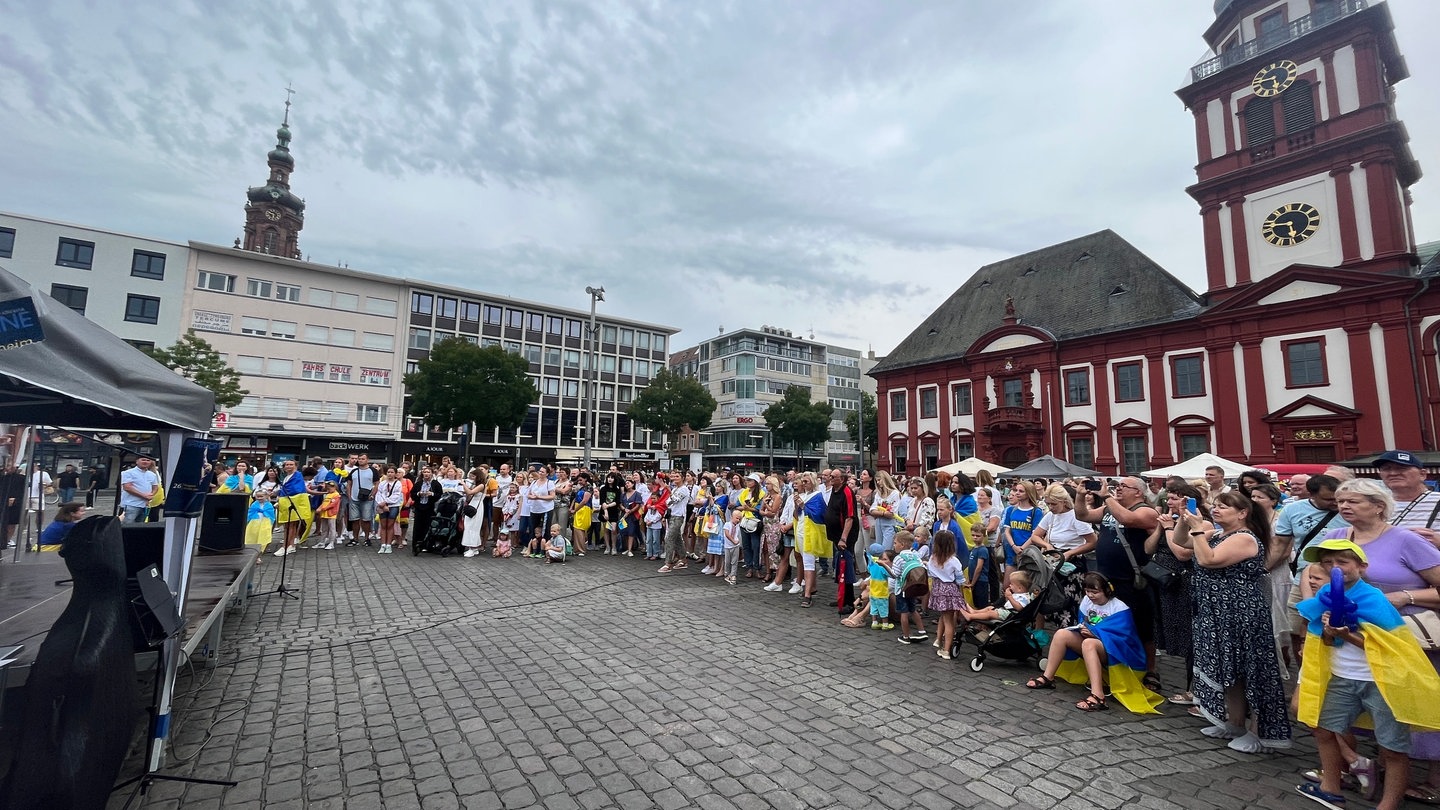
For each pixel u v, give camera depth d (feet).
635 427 210.38
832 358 278.26
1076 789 12.57
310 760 13.17
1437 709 11.00
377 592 30.94
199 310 139.03
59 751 8.77
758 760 13.51
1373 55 81.56
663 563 43.42
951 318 140.56
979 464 68.44
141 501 32.58
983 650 20.38
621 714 15.93
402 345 164.76
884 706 16.96
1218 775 13.37
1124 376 104.37
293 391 149.28
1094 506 23.26
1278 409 85.61
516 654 20.98
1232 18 96.12
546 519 46.16
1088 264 121.08
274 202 214.28
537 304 191.72
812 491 33.04
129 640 10.69
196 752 13.46
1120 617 17.80
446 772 12.73
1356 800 12.37
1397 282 76.28
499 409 130.93
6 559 22.70
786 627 25.68
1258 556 15.10
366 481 49.06
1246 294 88.69
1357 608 11.96
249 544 27.99
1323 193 84.28
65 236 127.13
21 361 8.69
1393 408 76.38
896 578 24.62
